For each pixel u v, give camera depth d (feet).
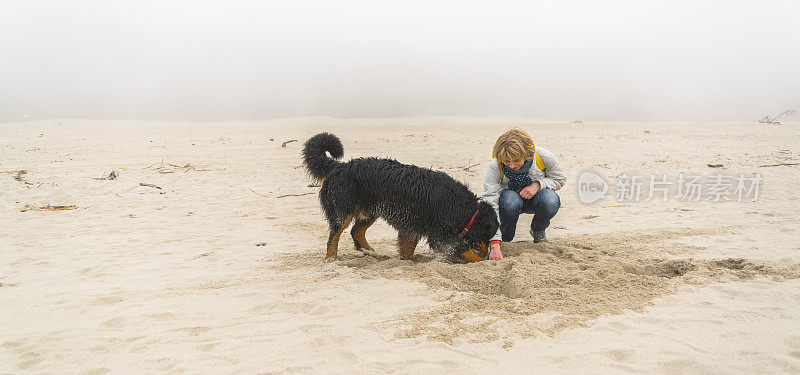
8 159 51.98
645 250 18.93
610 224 24.94
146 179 41.16
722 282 14.56
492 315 12.39
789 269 15.66
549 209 18.10
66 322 12.49
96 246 21.38
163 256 19.66
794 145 60.49
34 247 21.18
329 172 18.45
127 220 27.07
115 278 16.57
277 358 10.27
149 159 53.01
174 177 42.47
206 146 66.18
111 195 34.53
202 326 12.09
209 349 10.78
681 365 9.66
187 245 21.62
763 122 106.22
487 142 70.90
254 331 11.74
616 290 13.93
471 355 10.23
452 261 17.35
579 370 9.53
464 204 17.06
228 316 12.79
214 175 43.78
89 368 9.99
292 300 13.78
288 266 17.87
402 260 17.67
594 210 29.19
